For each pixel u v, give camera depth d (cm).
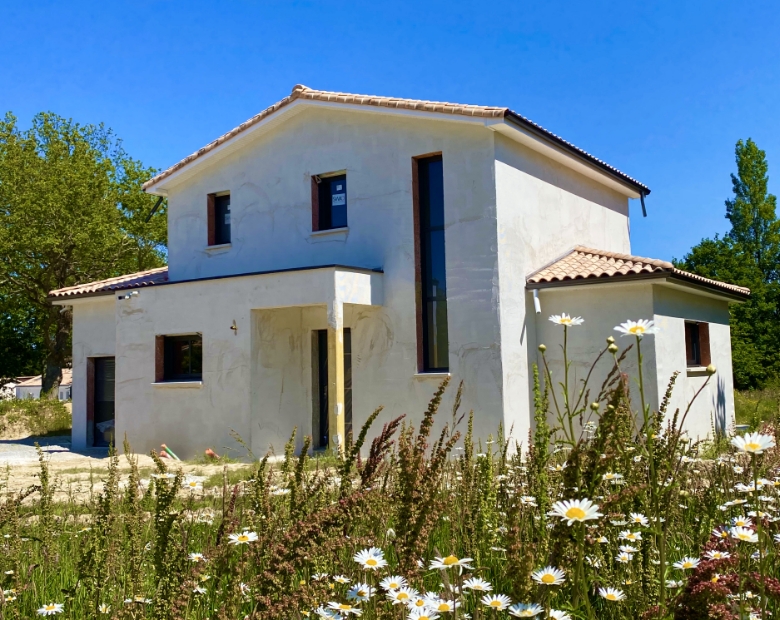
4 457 1633
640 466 330
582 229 1711
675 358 1438
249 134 1661
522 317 1416
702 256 3659
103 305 1881
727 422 1720
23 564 418
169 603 294
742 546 287
